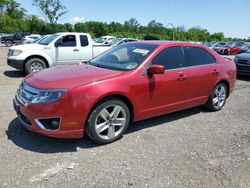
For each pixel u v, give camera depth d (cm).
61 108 382
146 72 459
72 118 389
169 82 489
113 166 367
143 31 8019
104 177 342
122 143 436
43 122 391
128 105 450
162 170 363
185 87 522
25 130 466
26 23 7000
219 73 594
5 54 2017
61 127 388
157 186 328
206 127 522
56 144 422
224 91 630
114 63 488
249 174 364
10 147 406
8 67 1245
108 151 409
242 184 342
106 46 1186
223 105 643
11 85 833
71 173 347
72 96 384
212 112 617
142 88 451
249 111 638
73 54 1095
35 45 1044
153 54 478
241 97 779
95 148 416
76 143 429
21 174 340
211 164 384
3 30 7025
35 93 392
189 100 543
